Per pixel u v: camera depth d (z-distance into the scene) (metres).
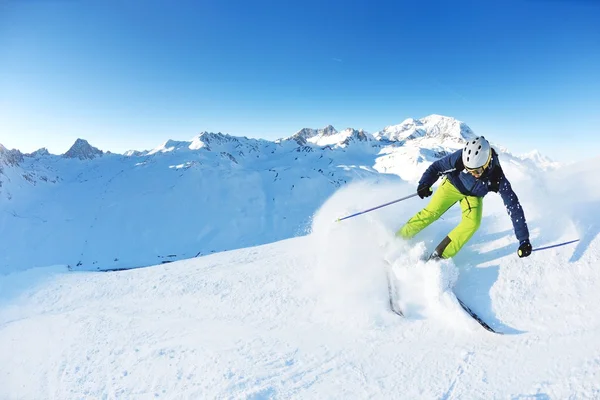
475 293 3.52
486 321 3.24
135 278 6.83
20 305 6.47
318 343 3.58
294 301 4.51
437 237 4.33
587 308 3.03
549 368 2.65
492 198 5.37
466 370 2.83
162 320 4.89
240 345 3.83
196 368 3.58
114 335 4.69
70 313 5.68
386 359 3.15
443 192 3.89
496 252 3.84
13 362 4.54
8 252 135.00
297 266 5.53
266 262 6.21
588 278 3.24
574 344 2.79
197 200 174.88
